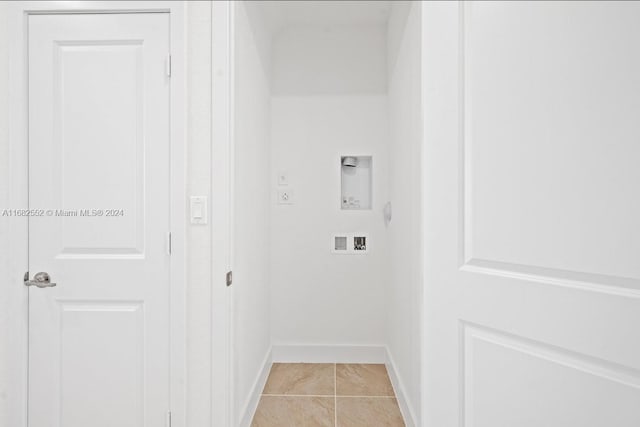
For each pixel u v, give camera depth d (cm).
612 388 92
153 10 151
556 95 102
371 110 266
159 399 151
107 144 153
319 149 267
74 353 153
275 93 267
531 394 106
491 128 115
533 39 106
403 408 197
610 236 94
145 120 152
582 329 97
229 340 151
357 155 267
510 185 111
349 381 237
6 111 153
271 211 267
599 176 95
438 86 128
